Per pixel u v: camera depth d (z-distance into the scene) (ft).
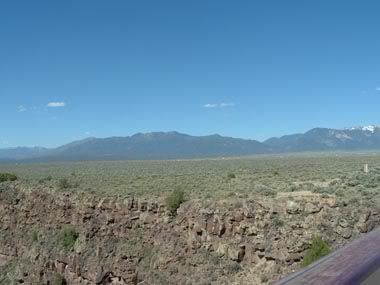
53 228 183.73
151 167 376.27
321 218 109.91
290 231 111.14
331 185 147.54
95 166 462.19
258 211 119.65
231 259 118.62
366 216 105.70
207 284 117.08
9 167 536.01
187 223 134.00
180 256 130.72
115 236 154.81
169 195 148.56
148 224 146.51
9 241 200.03
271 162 374.02
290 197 124.47
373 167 209.87
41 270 175.01
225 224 123.85
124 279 141.28
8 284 182.80
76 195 180.34
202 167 331.77
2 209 212.84
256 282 108.37
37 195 201.67
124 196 161.48
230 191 148.36
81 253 158.51
